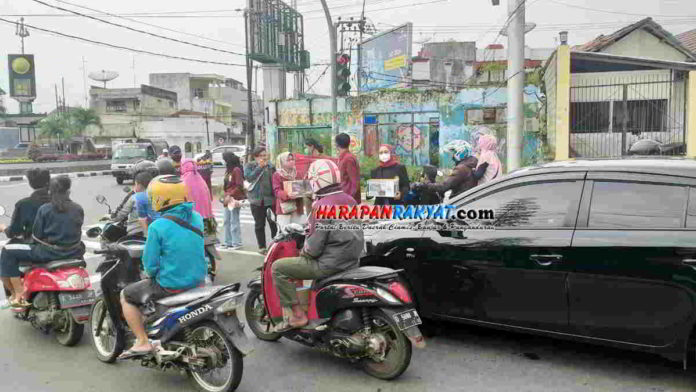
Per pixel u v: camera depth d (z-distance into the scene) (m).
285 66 32.75
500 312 4.63
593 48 24.36
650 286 3.94
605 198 4.27
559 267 4.29
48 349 5.25
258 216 9.15
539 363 4.63
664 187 4.07
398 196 7.78
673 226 3.94
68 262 5.27
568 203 4.42
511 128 11.21
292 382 4.39
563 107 14.38
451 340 5.20
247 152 27.02
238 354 4.02
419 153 22.83
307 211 6.94
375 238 5.33
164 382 4.46
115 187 23.81
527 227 4.53
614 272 4.06
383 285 4.23
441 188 7.21
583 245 4.19
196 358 4.07
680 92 16.34
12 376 4.62
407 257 5.09
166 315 4.12
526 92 19.48
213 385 4.29
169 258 4.16
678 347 3.89
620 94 16.67
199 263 4.32
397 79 27.12
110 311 4.62
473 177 7.23
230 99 81.19
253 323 5.38
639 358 4.66
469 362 4.68
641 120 16.66
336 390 4.23
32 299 5.42
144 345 4.17
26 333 5.70
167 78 73.88
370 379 4.41
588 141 16.91
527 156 19.56
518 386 4.21
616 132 16.73
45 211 5.32
